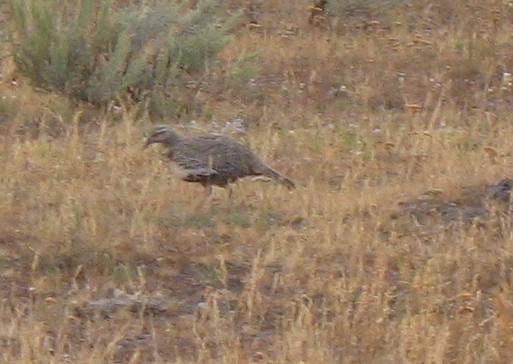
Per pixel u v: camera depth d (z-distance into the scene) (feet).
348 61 75.82
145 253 45.88
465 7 84.38
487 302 42.50
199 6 70.90
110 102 65.05
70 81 66.13
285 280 43.78
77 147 57.41
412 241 46.96
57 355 38.06
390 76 73.72
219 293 42.83
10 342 39.09
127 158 56.18
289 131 62.95
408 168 56.34
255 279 42.52
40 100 66.33
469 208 50.49
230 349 38.52
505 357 37.96
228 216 49.11
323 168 56.70
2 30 75.87
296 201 50.88
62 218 47.75
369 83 72.84
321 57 76.07
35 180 53.62
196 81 70.38
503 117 67.26
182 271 45.03
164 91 67.21
